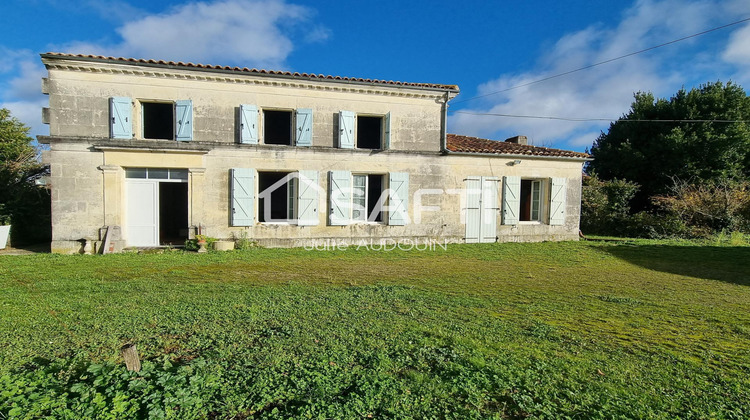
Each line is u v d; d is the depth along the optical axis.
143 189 9.75
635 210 18.11
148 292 5.37
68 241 9.12
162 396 2.53
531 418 2.40
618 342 3.70
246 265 7.74
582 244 11.55
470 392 2.68
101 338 3.55
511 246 11.09
